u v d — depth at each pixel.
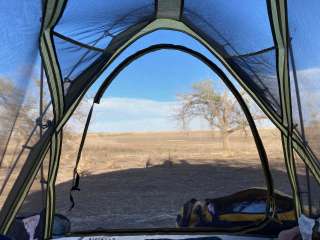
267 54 3.67
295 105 3.18
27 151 3.20
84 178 11.91
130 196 8.66
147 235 4.41
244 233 4.38
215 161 14.99
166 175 11.85
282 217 4.43
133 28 4.27
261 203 4.77
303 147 3.26
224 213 4.70
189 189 9.32
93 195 8.88
